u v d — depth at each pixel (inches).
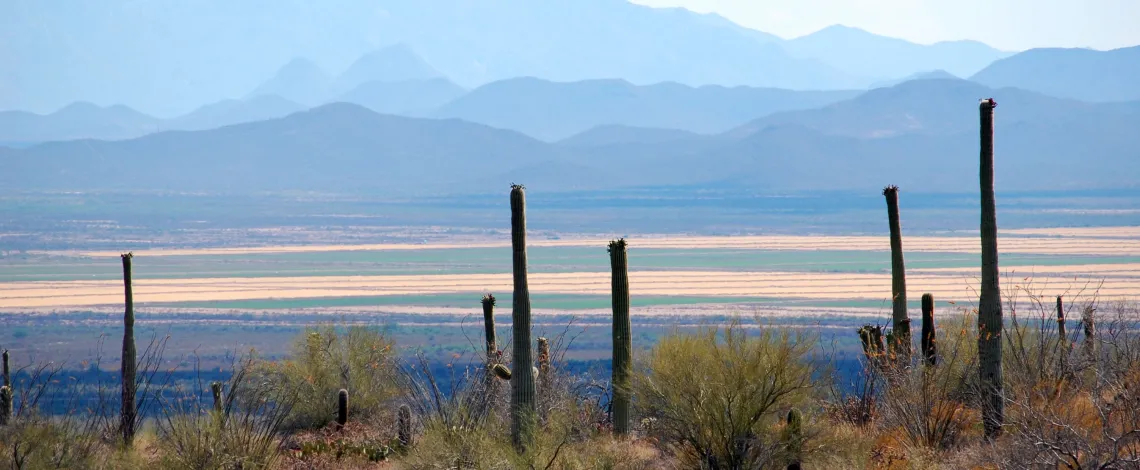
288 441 2198.6
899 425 1818.4
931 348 1940.2
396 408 2524.6
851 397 1959.9
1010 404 1770.4
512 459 1732.3
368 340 2635.3
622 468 1708.9
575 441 1911.9
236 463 1802.4
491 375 2094.0
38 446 1711.4
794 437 1641.2
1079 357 1919.3
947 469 1592.0
